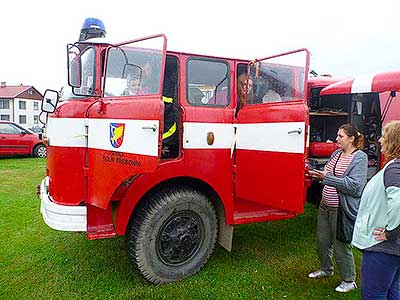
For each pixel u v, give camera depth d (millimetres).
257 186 3684
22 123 55875
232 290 3432
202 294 3352
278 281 3615
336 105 5887
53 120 3354
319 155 5551
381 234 2268
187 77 3684
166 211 3471
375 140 5855
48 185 3652
